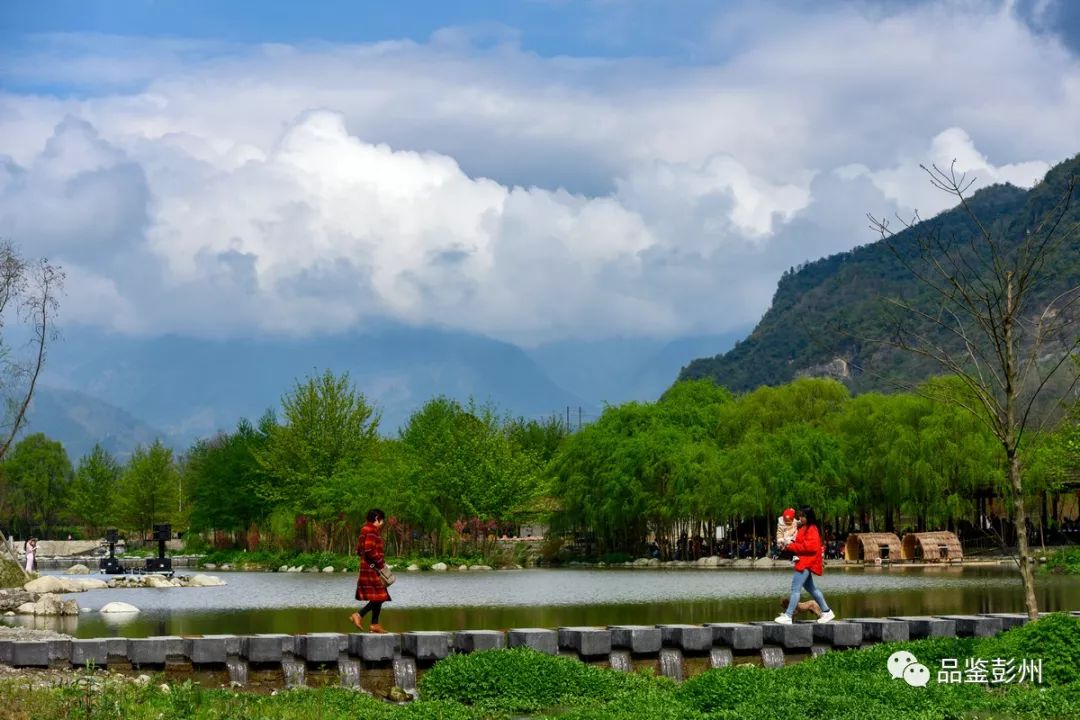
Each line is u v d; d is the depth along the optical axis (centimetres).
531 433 11150
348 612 3384
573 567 6944
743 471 6756
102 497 11631
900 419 6762
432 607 3516
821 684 1750
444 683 1852
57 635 2448
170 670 2072
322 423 7869
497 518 7369
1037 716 1537
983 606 3369
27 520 12975
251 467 8138
